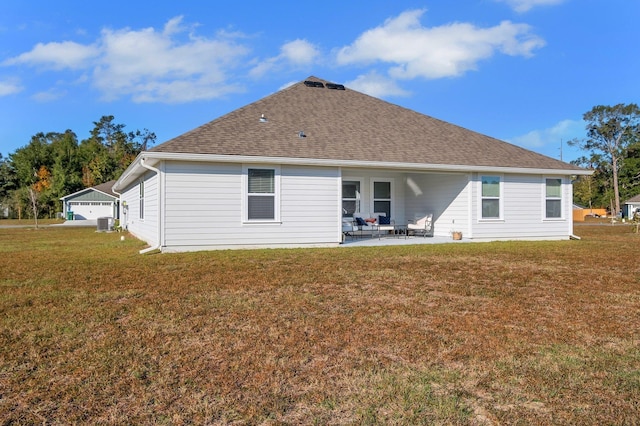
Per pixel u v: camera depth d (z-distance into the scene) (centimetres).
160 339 418
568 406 285
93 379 327
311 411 279
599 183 6353
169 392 305
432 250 1182
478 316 502
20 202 5259
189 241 1162
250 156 1179
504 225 1521
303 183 1273
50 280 732
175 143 1149
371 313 513
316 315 504
